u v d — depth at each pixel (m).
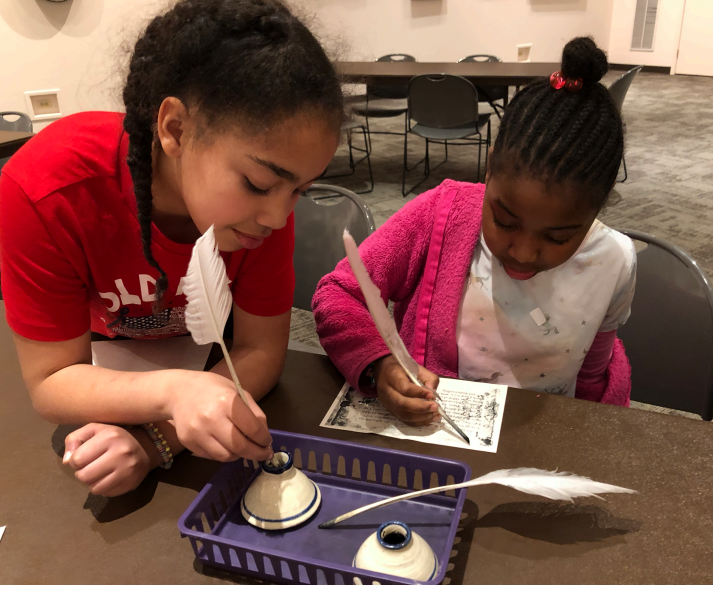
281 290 0.93
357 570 0.56
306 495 0.69
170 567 0.63
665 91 7.34
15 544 0.66
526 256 0.83
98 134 0.78
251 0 0.65
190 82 0.64
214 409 0.69
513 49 7.27
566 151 0.76
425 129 3.89
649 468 0.73
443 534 0.66
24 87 3.93
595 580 0.60
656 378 1.19
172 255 0.86
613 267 1.02
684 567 0.61
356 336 0.93
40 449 0.81
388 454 0.72
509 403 0.86
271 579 0.61
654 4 8.24
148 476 0.76
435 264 1.08
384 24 6.36
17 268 0.76
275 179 0.64
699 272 1.10
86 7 3.96
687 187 4.09
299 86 0.61
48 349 0.81
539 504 0.69
